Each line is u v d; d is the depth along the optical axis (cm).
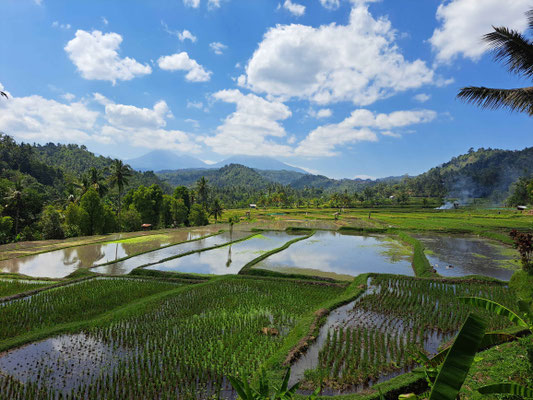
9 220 4678
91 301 1894
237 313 1672
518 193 10719
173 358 1209
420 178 19912
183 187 7806
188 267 2883
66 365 1184
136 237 4750
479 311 1639
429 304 1792
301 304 1817
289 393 421
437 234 5012
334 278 2503
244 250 3703
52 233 4638
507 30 1366
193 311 1711
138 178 14862
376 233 5372
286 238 4738
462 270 2733
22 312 1708
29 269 2817
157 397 984
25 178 8362
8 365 1190
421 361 476
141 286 2202
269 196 14562
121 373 1116
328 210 11425
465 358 313
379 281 2266
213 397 977
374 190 17575
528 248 1911
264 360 1184
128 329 1493
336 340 1337
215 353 1241
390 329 1468
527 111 1481
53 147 17600
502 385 405
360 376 1064
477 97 1556
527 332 1226
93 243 4100
